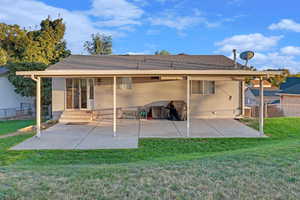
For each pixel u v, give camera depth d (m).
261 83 9.39
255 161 4.79
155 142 8.18
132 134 9.45
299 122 12.11
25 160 6.19
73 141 8.32
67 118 12.71
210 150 7.23
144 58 14.65
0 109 18.45
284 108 16.56
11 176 4.12
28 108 19.39
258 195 3.21
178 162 4.97
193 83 13.61
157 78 13.59
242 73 9.02
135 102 13.70
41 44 25.06
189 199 3.11
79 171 4.39
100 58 14.61
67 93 13.51
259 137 8.95
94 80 13.55
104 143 8.02
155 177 3.94
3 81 18.66
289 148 5.99
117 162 5.96
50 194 3.29
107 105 13.61
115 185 3.60
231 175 3.98
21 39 26.03
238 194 3.24
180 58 14.76
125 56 15.37
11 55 28.47
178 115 12.88
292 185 3.52
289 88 22.05
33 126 11.51
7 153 6.89
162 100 13.70
